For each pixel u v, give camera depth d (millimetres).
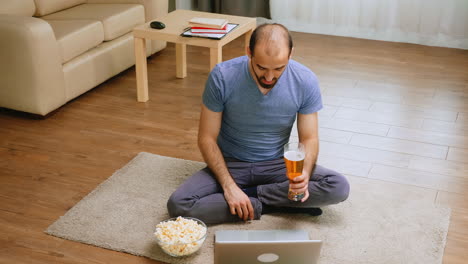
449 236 2158
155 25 3111
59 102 3094
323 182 2148
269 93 2068
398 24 4465
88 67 3307
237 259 1731
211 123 2141
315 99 2119
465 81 3664
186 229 1986
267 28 1884
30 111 3010
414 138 2916
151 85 3568
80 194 2400
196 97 3418
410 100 3369
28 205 2309
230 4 4727
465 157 2734
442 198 2395
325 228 2174
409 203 2348
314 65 3945
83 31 3248
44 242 2082
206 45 2992
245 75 2051
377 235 2143
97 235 2113
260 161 2232
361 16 4527
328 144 2854
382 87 3562
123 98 3377
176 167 2604
